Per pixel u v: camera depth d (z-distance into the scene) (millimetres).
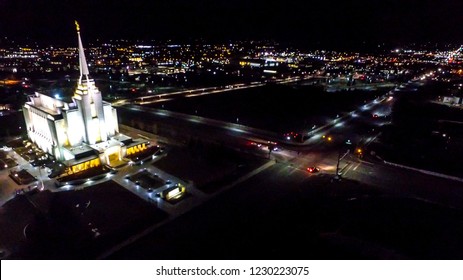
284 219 48469
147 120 105500
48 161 70375
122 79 193500
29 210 52094
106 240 44188
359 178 62562
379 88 179625
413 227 46312
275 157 73938
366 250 41188
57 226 47594
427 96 145750
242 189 58188
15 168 67375
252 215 49688
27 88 153750
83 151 67875
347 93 162625
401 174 64812
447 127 98688
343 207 51656
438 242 43000
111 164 70000
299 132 93750
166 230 46219
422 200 54156
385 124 103625
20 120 101000
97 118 72312
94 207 52781
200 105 130250
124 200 55031
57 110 72750
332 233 44906
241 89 168125
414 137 89312
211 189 58438
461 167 68188
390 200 54031
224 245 42625
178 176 64062
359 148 79875
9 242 44156
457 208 51750
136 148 75812
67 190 58562
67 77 197500
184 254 40969
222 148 76438
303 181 61344
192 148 78438
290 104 135875
